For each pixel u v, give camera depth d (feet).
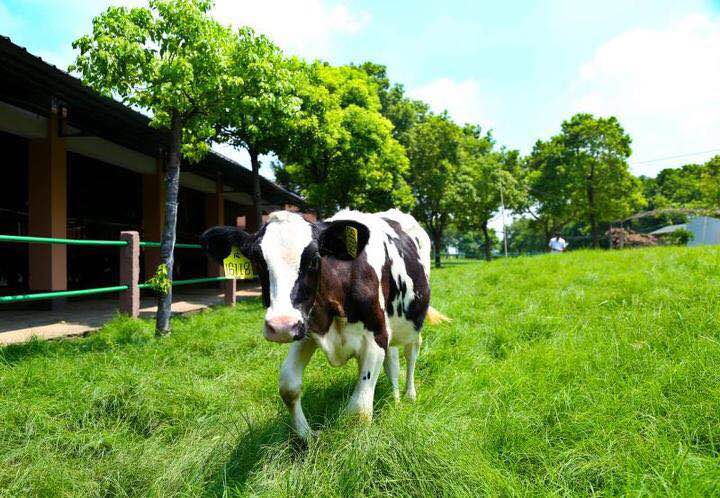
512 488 7.39
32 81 23.16
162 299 20.21
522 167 139.33
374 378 10.17
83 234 36.91
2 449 9.87
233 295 31.27
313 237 8.84
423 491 7.50
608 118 112.78
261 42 20.25
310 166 47.57
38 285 29.35
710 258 30.37
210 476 8.87
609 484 7.62
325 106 38.34
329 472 8.15
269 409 11.69
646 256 37.01
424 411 10.19
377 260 10.70
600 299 21.39
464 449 8.46
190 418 11.48
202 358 16.31
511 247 274.77
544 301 22.68
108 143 35.37
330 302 9.50
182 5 17.92
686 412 9.35
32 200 29.58
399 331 12.18
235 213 61.36
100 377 13.35
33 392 12.17
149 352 16.56
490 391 11.68
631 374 11.69
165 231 20.47
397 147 63.36
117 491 8.81
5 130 27.17
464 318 21.24
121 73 17.57
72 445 10.13
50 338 18.60
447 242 313.32
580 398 10.52
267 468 8.71
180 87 17.97
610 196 111.55
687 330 14.20
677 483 7.33
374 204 65.57
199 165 40.73
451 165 98.43
